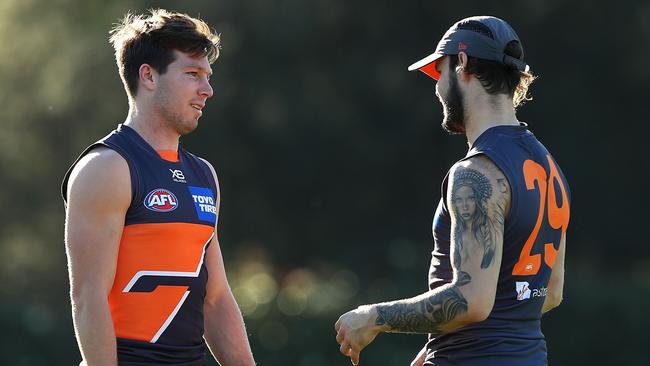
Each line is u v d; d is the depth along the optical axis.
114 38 18.66
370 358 55.12
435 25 76.44
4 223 87.31
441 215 17.64
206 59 18.33
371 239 81.56
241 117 74.75
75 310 17.17
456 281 16.67
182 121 18.09
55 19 81.19
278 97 73.50
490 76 17.44
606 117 80.19
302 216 81.19
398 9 75.62
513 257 17.05
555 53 78.38
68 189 17.47
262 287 77.00
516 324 17.17
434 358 17.62
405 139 78.06
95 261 17.08
